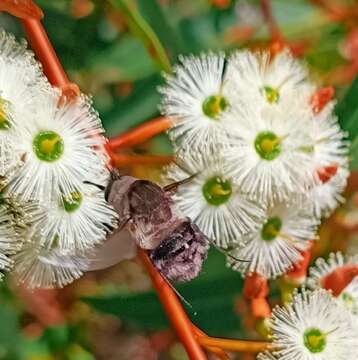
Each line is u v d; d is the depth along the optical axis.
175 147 0.24
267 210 0.24
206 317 0.27
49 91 0.22
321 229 0.28
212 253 0.27
